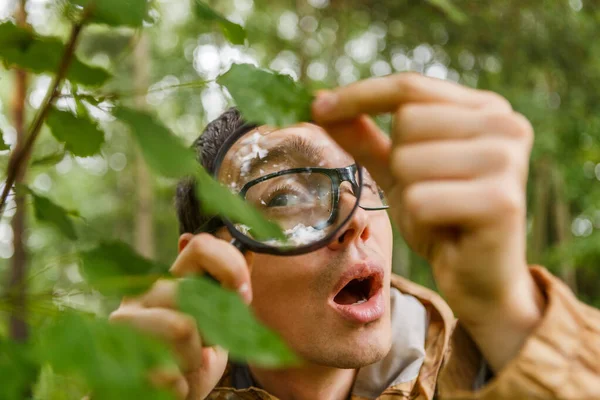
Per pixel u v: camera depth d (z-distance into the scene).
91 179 14.72
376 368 1.56
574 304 0.81
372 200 1.38
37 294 0.65
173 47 9.51
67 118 0.81
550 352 0.76
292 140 1.18
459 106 0.73
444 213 0.68
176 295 0.59
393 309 1.65
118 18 0.66
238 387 1.59
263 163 1.18
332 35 7.93
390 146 0.81
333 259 1.32
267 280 1.33
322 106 0.75
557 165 7.52
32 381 0.55
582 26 6.70
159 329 0.83
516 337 0.79
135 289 0.64
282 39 7.94
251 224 0.63
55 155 0.92
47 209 0.80
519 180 0.68
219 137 1.35
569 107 7.14
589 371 0.75
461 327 0.88
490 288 0.73
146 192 8.18
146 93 0.72
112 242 0.68
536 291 0.84
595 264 8.12
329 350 1.33
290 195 1.14
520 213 0.68
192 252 0.92
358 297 1.38
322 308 1.33
